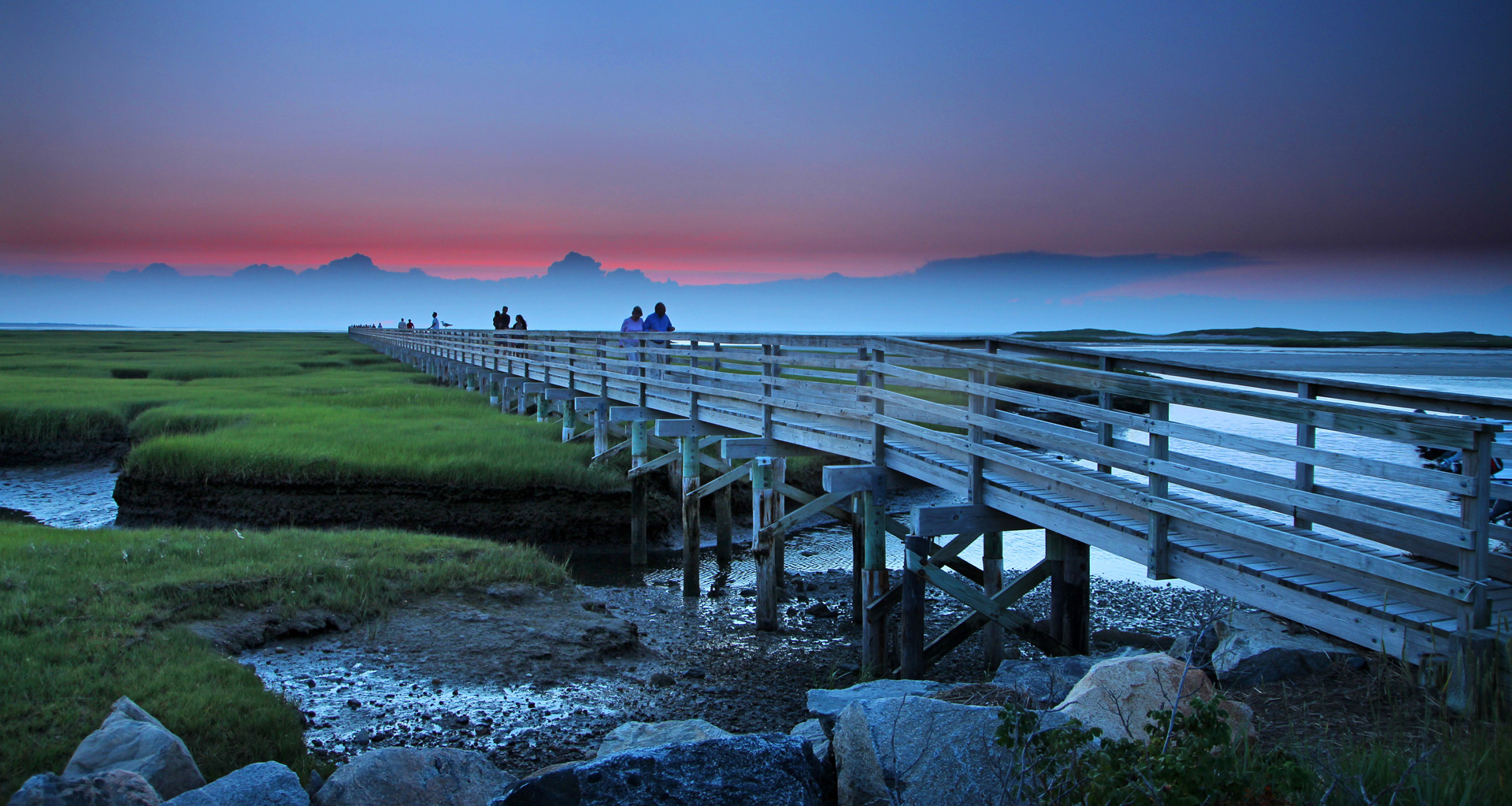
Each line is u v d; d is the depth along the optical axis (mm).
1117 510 7539
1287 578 6004
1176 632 11867
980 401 9055
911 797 4254
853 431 11594
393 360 64312
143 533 12688
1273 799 3428
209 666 8102
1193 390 6547
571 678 9539
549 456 20000
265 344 83875
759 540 12469
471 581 11672
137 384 36156
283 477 18562
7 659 7688
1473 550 4906
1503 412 6199
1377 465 5406
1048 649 9297
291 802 5156
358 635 10047
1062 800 3666
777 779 4355
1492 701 4723
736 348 14719
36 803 4586
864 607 10516
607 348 21359
